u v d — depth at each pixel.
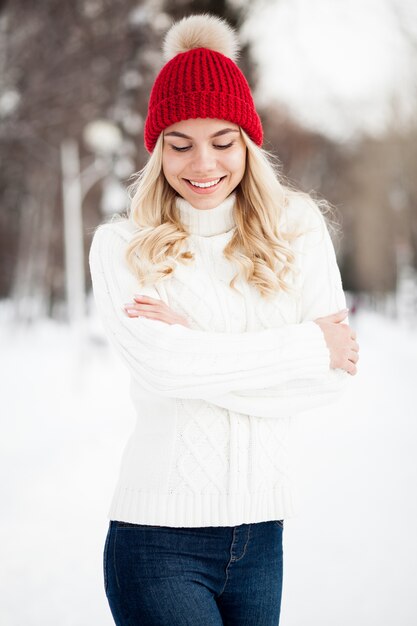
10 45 12.34
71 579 3.94
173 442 1.99
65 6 12.62
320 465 6.18
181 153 2.12
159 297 2.10
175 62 2.11
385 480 5.65
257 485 2.01
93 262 2.23
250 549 2.00
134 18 12.70
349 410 9.36
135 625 1.92
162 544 1.94
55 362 16.33
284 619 3.38
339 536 4.43
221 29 2.22
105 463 6.39
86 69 13.08
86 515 4.94
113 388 11.66
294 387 2.05
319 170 31.81
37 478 5.90
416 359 17.02
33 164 19.97
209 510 1.95
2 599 3.67
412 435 7.47
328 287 2.22
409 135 27.22
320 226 2.29
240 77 2.13
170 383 1.96
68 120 13.66
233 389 1.98
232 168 2.13
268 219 2.19
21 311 24.67
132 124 13.00
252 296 2.14
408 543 4.29
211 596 1.95
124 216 2.45
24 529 4.67
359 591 3.68
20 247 26.50
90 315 19.66
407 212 30.83
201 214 2.18
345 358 2.08
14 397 10.70
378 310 44.34
